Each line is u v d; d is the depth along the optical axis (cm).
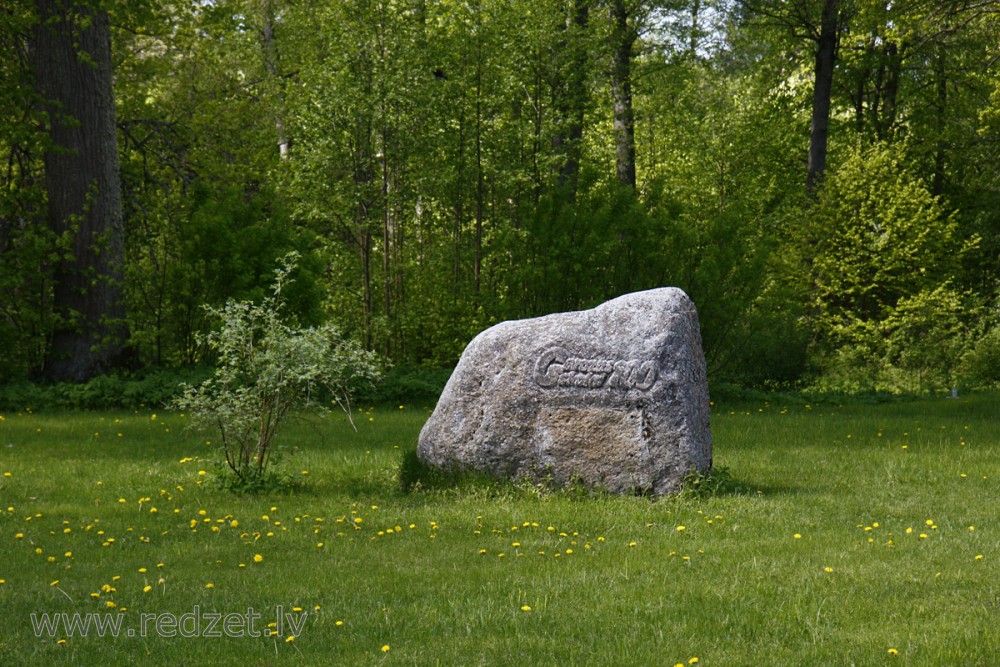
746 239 2131
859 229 2614
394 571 676
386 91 2178
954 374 2445
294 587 637
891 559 697
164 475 1043
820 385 2289
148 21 1939
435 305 2270
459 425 976
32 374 1830
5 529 798
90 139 1795
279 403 981
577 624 558
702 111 3262
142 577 661
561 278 1934
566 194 2028
